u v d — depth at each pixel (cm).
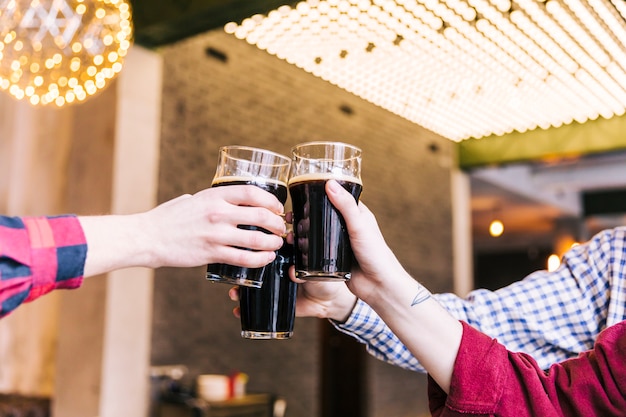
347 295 101
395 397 638
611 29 384
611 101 551
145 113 369
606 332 81
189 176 430
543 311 110
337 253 79
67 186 409
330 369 640
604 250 110
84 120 372
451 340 81
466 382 78
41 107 428
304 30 412
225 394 380
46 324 405
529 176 916
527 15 375
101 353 335
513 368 81
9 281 60
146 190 367
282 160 87
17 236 62
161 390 374
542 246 1401
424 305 81
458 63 463
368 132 619
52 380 397
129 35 289
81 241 66
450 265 725
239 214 74
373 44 434
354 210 77
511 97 544
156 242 71
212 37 456
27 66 271
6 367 417
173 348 407
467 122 638
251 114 488
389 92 547
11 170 434
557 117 612
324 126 565
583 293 110
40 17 253
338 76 514
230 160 84
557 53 434
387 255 81
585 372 79
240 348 456
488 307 112
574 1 349
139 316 354
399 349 106
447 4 363
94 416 332
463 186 759
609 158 848
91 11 262
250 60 491
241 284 83
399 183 653
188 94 434
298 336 508
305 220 80
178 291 414
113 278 341
